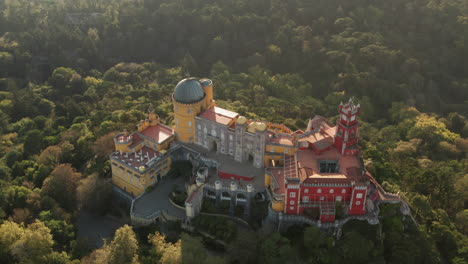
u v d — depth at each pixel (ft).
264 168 549.95
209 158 570.05
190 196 507.30
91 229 550.77
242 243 453.58
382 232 468.34
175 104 581.53
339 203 465.88
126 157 572.92
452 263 483.92
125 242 447.01
